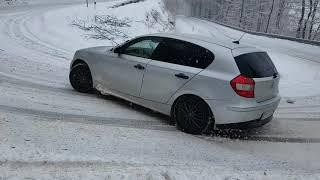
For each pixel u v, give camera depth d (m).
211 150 6.10
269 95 7.02
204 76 6.66
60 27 22.14
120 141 5.81
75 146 5.23
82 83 8.55
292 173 5.07
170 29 35.25
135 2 35.75
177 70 6.95
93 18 26.09
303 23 62.12
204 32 43.34
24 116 6.26
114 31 24.19
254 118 6.65
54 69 11.41
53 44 17.45
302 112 10.03
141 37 7.67
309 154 6.48
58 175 3.98
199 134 6.79
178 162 5.16
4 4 32.88
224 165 5.34
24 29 20.11
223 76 6.55
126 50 7.77
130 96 7.65
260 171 5.06
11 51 13.60
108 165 4.46
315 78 19.86
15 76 9.56
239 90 6.45
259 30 71.12
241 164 5.54
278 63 24.41
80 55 8.57
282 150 6.59
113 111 7.47
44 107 7.00
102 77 8.10
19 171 3.97
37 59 12.89
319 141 7.29
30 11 28.42
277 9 69.06
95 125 6.40
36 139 5.26
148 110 7.91
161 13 37.50
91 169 4.26
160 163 4.95
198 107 6.73
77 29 22.45
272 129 7.87
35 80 9.43
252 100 6.56
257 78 6.64
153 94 7.26
